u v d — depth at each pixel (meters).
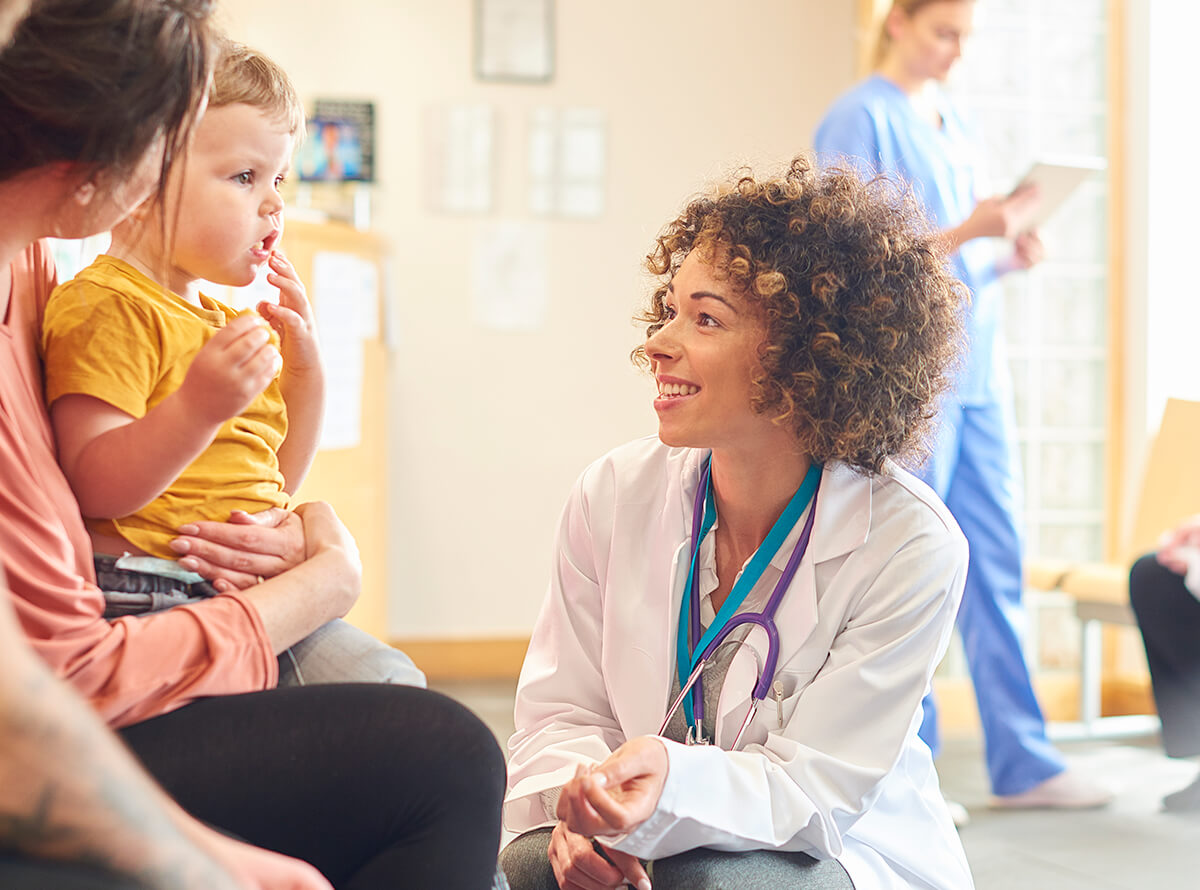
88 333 1.06
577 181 4.69
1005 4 4.11
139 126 0.88
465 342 4.66
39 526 0.94
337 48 4.54
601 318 4.72
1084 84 4.21
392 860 0.98
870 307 1.24
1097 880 2.60
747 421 1.26
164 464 1.01
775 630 1.28
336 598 1.10
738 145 4.76
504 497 4.70
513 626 4.71
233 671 1.01
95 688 0.95
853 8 4.80
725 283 1.24
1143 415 4.22
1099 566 3.77
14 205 0.91
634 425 4.75
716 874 1.16
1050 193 2.83
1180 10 4.20
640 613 1.33
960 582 1.28
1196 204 4.24
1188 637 2.99
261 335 1.01
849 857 1.24
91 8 0.86
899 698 1.24
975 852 2.80
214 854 0.74
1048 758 3.15
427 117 4.59
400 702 1.01
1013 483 3.07
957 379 1.43
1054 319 4.25
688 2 4.72
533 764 1.32
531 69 4.64
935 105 3.06
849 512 1.29
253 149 1.19
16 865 0.62
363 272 3.73
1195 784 3.12
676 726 1.32
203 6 0.92
